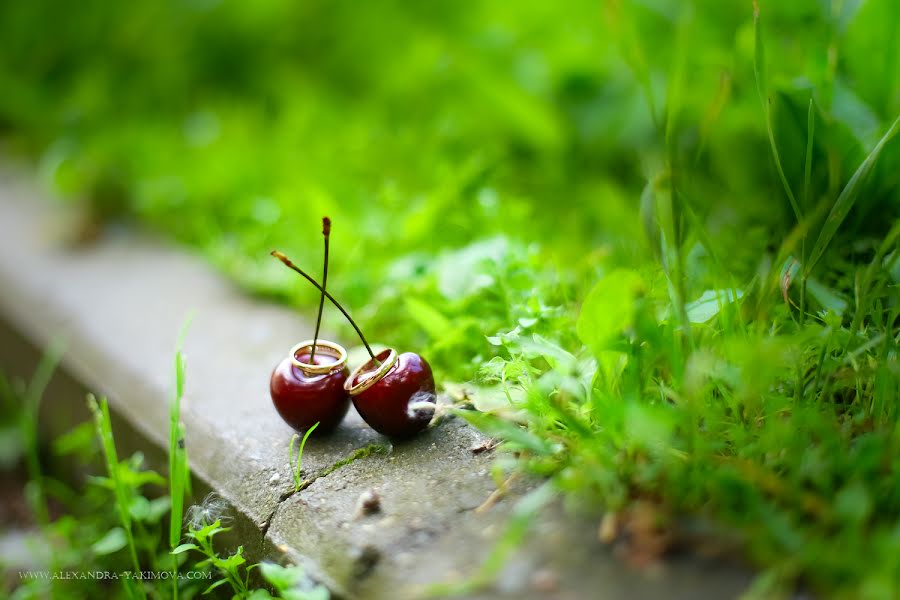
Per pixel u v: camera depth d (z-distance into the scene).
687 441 0.64
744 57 0.83
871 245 0.73
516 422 0.68
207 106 1.33
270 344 0.80
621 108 1.05
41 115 1.26
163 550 0.75
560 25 1.16
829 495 0.63
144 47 1.36
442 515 0.65
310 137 1.10
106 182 1.03
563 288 0.76
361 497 0.67
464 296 0.76
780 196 0.75
